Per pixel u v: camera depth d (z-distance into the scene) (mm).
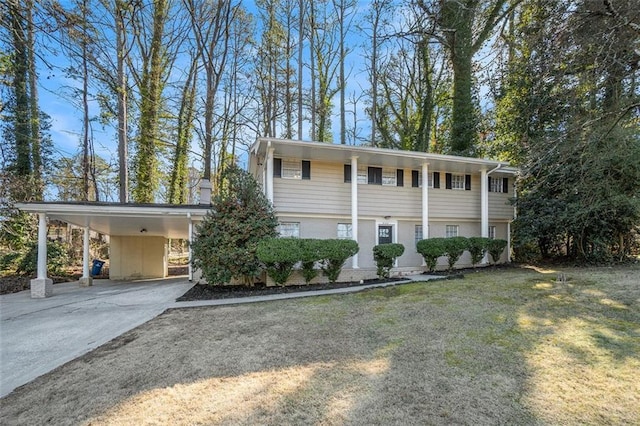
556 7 7320
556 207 11859
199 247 9531
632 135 8789
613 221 11469
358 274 11242
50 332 6117
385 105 23703
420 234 13617
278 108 22375
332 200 12273
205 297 8898
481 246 12633
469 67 16094
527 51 8539
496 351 4375
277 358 4438
